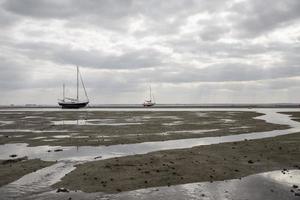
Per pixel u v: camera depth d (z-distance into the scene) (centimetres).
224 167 2483
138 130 5103
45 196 1847
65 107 16900
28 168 2491
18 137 4375
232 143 3603
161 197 1822
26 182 2123
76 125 6103
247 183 2077
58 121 7256
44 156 3022
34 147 3575
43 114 10619
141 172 2320
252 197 1794
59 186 2023
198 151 3130
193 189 1962
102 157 2944
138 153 3134
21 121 7356
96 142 3850
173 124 6138
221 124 6062
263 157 2844
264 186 2003
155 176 2227
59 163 2684
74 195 1862
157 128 5388
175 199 1786
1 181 2148
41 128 5578
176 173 2300
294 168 2462
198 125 5881
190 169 2412
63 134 4662
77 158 2903
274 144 3494
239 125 5847
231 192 1892
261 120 7069
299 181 2111
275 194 1841
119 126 5797
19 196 1848
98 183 2075
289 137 4044
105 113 10944
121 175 2250
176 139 4109
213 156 2883
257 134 4581
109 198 1812
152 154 2970
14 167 2527
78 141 3938
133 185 2039
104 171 2353
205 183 2084
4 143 3875
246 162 2655
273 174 2289
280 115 9212
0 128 5628
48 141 3975
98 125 6059
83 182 2098
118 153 3150
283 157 2834
